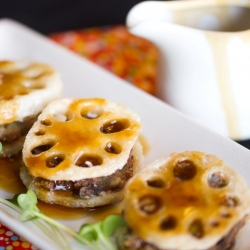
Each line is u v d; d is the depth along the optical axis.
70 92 0.56
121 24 0.71
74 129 0.49
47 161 0.48
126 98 0.54
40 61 0.59
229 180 0.45
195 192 0.44
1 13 0.77
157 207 0.44
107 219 0.45
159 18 0.55
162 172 0.46
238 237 0.45
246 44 0.52
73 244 0.45
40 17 0.76
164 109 0.53
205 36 0.52
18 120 0.52
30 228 0.46
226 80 0.52
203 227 0.43
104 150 0.48
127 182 0.47
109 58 0.62
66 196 0.48
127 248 0.44
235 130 0.54
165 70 0.54
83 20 0.74
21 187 0.50
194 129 0.52
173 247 0.43
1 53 0.60
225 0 0.55
